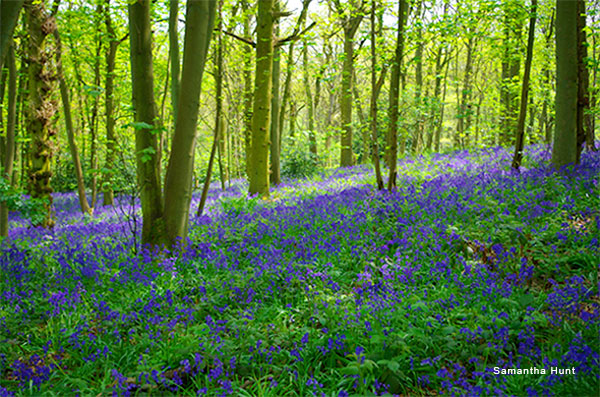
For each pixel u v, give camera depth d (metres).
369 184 12.12
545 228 6.43
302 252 6.80
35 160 12.39
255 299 5.58
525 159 11.70
